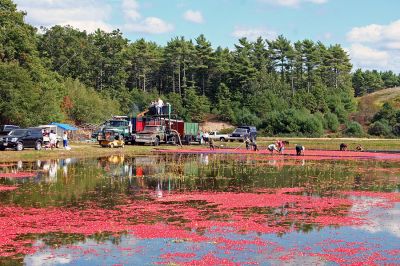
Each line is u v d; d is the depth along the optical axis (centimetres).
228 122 12281
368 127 11256
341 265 1291
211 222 1772
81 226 1694
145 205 2095
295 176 3231
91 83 12681
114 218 1823
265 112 11969
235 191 2530
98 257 1348
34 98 6462
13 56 7275
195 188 2623
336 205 2138
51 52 12300
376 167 3959
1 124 6512
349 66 17362
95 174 3184
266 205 2125
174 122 6988
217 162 4284
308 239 1546
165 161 4322
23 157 4356
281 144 5728
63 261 1312
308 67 16638
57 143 5438
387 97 14650
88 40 13500
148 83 16400
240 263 1303
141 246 1455
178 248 1439
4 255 1359
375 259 1341
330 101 12738
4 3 7519
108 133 5819
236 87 13775
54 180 2862
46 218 1808
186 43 15088
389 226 1734
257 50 15975
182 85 15325
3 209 1967
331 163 4341
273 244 1487
